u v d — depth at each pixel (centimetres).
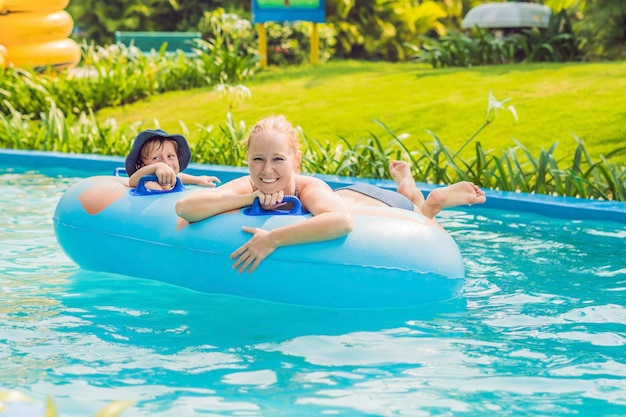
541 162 821
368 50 2992
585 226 700
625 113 1095
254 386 361
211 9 3200
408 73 1539
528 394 355
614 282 534
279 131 495
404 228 489
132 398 346
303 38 2573
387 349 411
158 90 1583
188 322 452
